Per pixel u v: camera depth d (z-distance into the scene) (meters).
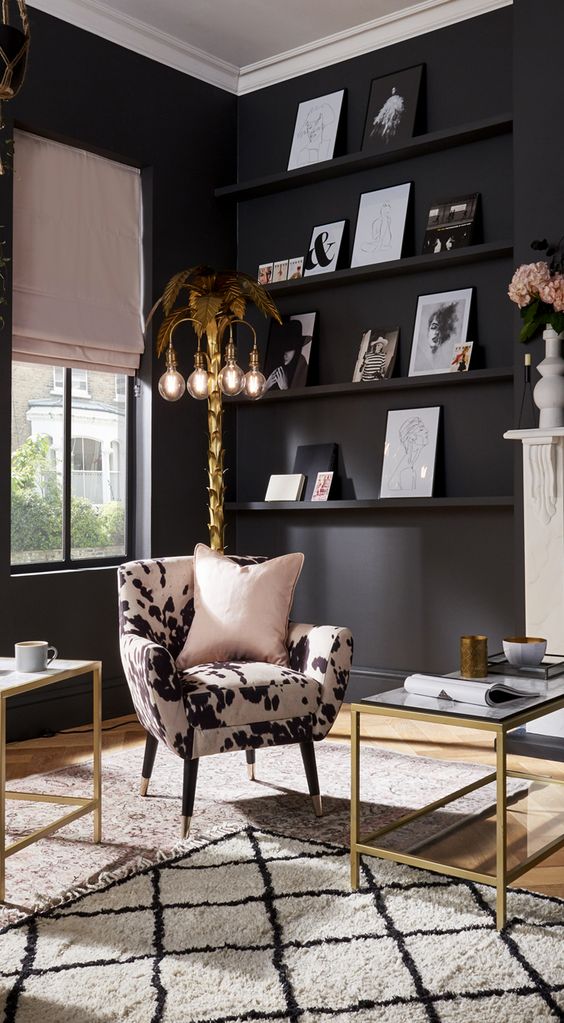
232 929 2.23
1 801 2.41
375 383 4.68
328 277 4.87
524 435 3.85
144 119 4.83
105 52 4.61
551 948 2.12
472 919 2.28
